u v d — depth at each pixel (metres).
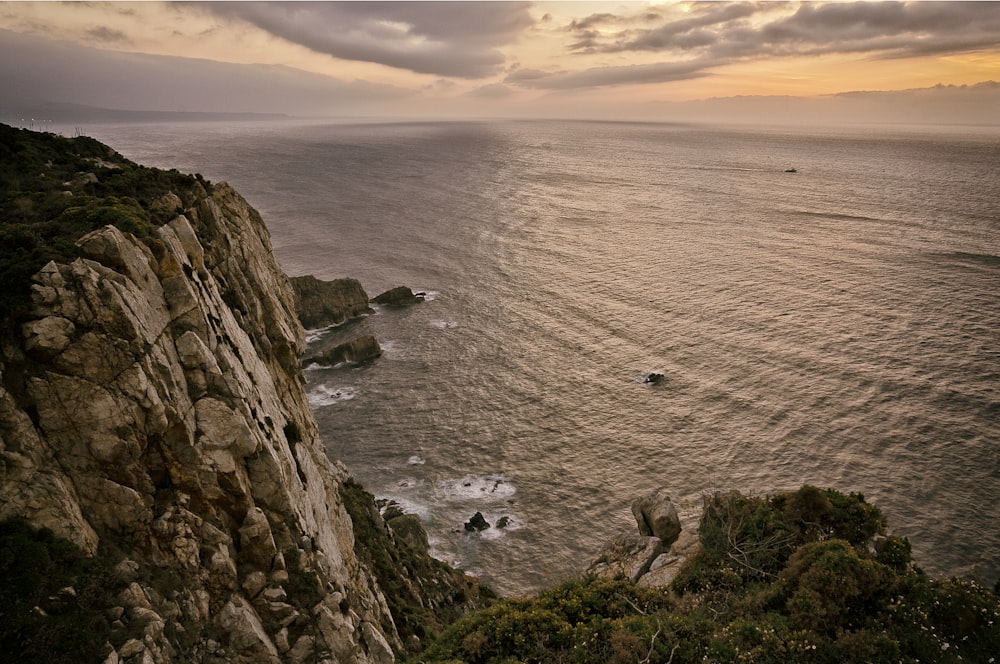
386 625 29.39
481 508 65.75
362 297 114.62
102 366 19.06
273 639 20.66
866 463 69.31
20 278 18.72
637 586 26.88
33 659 14.96
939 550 57.94
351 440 77.19
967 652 21.00
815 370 89.00
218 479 21.28
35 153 31.98
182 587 19.16
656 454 73.12
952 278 127.81
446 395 87.00
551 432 78.06
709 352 96.25
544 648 23.09
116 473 19.05
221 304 26.81
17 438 17.47
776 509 28.95
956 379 85.38
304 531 23.98
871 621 22.08
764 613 23.48
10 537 16.19
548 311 114.44
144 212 25.39
